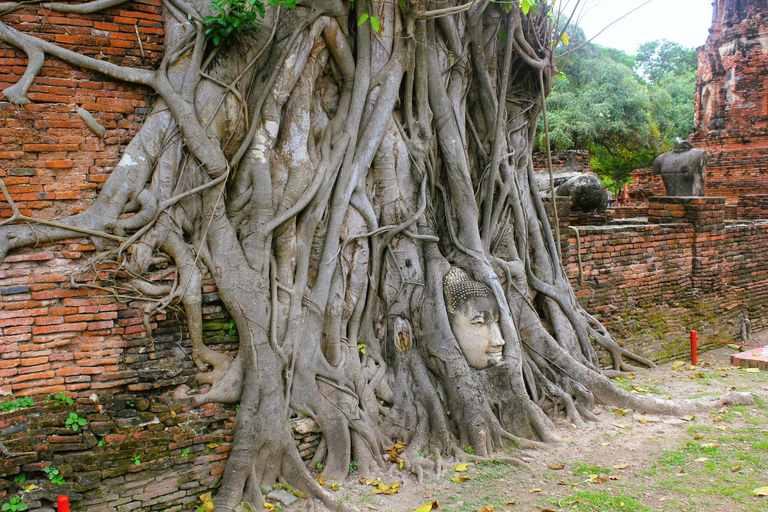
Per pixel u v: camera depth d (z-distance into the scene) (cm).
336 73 725
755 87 2159
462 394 735
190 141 611
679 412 817
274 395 629
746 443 719
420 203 781
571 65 2931
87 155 585
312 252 702
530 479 652
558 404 820
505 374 757
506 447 725
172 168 610
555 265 948
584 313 998
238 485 602
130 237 590
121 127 598
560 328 920
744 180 2159
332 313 702
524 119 934
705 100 2384
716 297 1268
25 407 551
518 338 790
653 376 997
